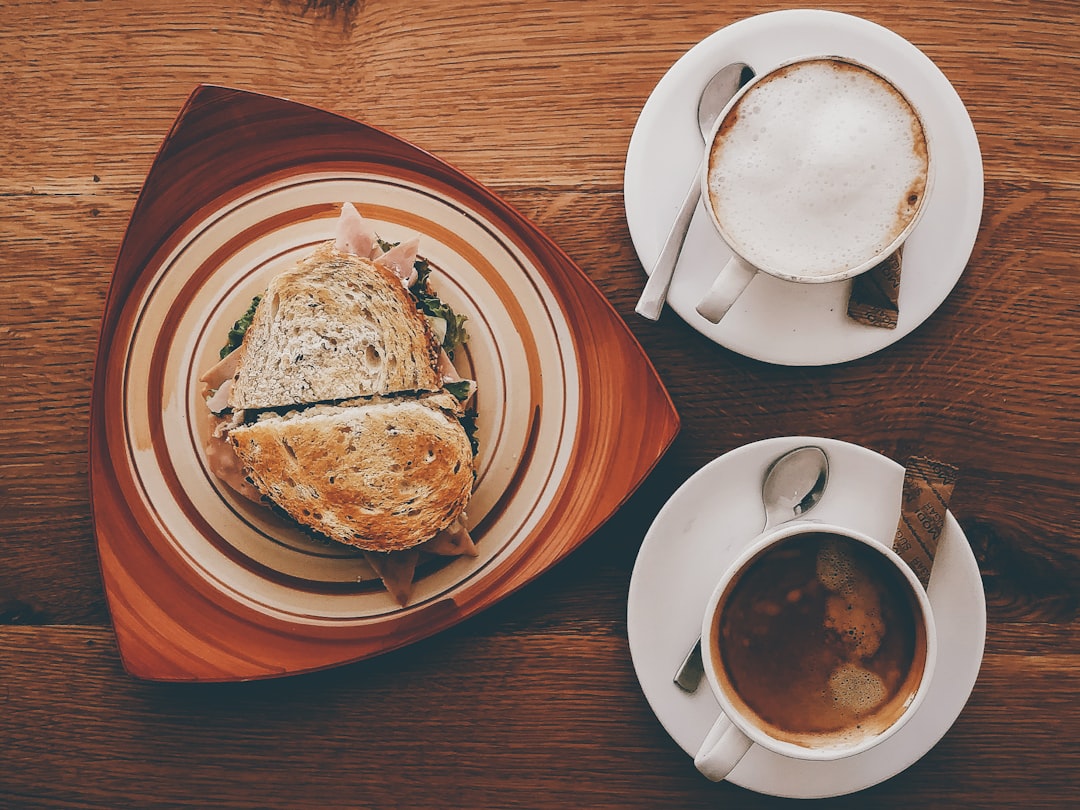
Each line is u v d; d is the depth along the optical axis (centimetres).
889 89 42
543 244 47
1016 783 49
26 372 51
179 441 49
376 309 47
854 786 45
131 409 49
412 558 48
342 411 47
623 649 50
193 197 48
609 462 48
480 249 48
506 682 50
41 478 51
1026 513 49
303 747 51
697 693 45
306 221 49
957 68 49
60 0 50
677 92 46
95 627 51
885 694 43
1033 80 49
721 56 45
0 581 51
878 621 43
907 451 50
